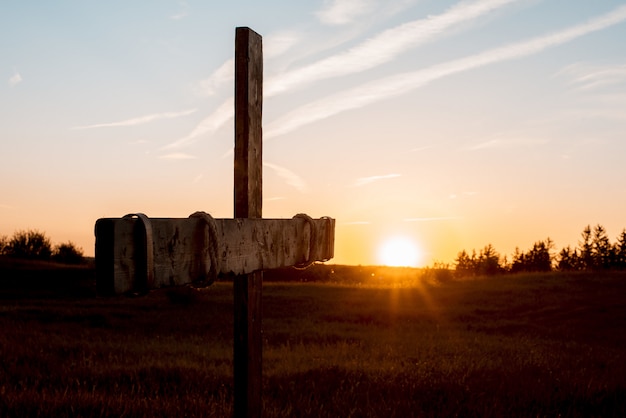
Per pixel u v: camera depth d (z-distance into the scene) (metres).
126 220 2.08
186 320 18.62
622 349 14.18
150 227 2.16
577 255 77.50
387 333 16.20
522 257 75.31
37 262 37.44
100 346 11.70
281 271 37.81
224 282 31.81
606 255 76.31
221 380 7.94
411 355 11.31
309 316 20.27
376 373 8.67
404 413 6.27
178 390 7.36
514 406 6.85
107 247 2.02
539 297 24.41
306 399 6.67
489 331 17.34
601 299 23.25
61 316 18.44
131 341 13.25
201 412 5.73
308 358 10.80
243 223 2.98
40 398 6.09
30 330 14.07
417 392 7.41
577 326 18.69
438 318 20.06
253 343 3.33
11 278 29.92
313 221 3.95
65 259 44.00
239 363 3.28
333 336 15.30
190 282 2.50
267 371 8.95
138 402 6.07
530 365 9.88
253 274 3.31
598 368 10.12
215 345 13.11
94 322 17.61
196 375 8.23
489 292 26.31
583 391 7.66
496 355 11.51
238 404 3.29
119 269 2.04
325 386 7.64
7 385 6.93
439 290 27.53
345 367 9.19
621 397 7.55
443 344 13.44
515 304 22.95
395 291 27.59
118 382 7.80
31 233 44.34
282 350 12.22
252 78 3.41
